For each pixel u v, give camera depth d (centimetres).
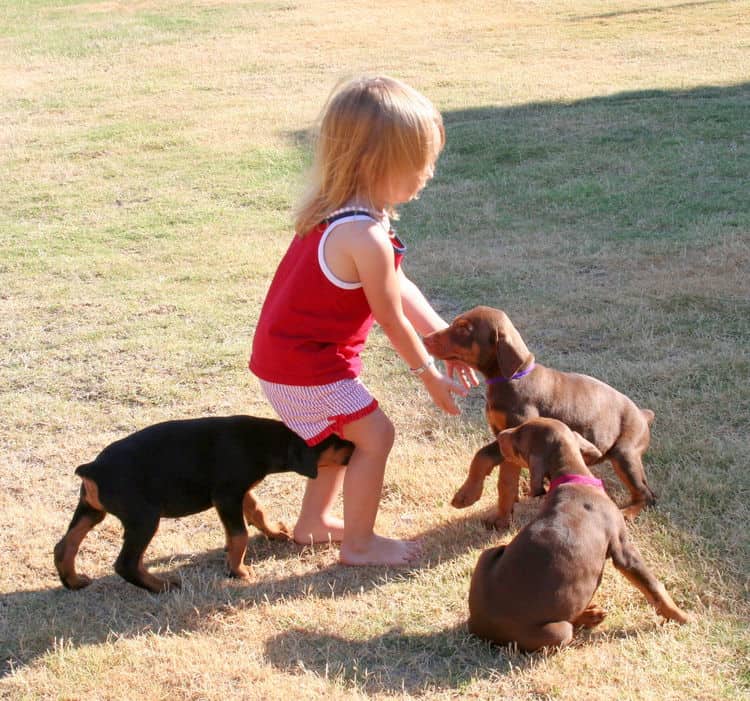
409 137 297
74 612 309
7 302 493
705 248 495
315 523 329
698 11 1354
